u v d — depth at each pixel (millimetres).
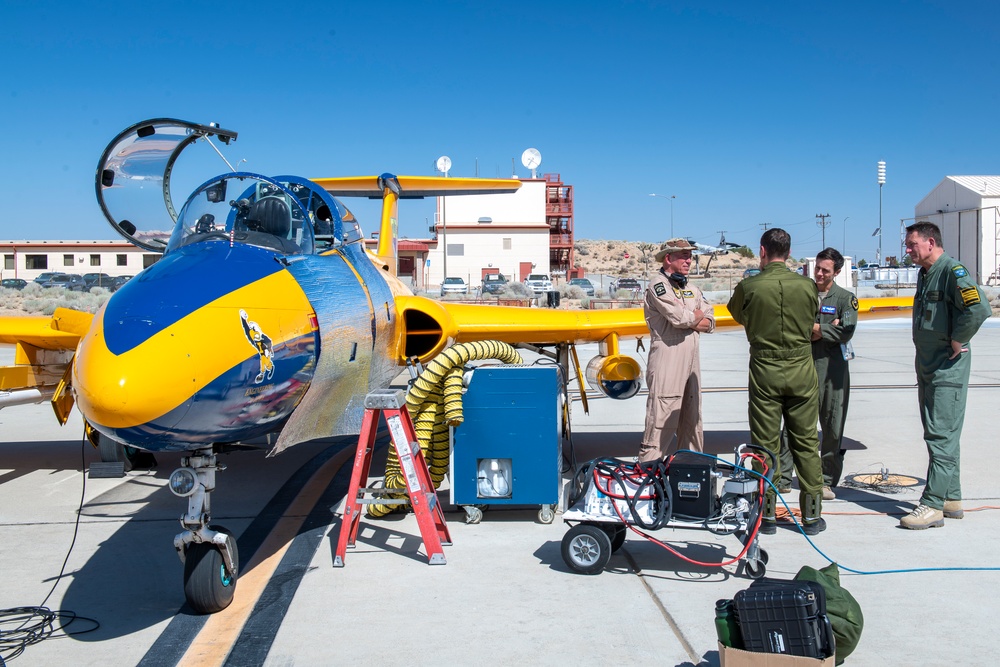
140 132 5723
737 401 12820
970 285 5566
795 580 3838
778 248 5539
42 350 8117
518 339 8891
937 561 5215
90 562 5551
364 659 3930
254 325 4477
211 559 4531
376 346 6438
